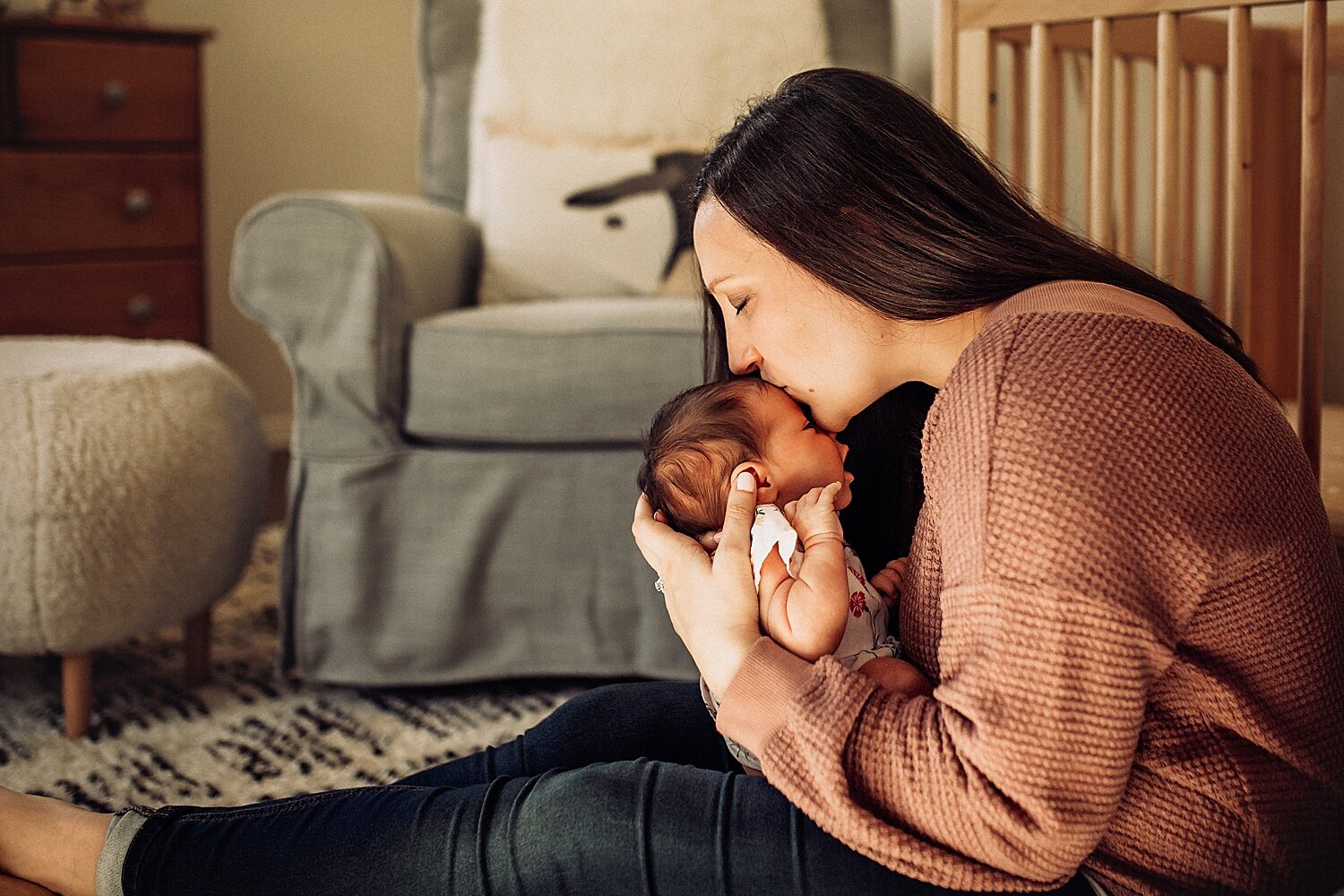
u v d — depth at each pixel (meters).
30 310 2.57
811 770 0.71
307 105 3.46
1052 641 0.65
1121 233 1.60
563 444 1.78
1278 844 0.71
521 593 1.79
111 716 1.72
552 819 0.78
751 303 0.84
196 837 0.86
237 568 1.83
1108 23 1.32
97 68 2.60
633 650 1.79
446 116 2.51
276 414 3.52
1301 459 0.74
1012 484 0.67
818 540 0.85
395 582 1.79
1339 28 1.78
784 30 2.36
